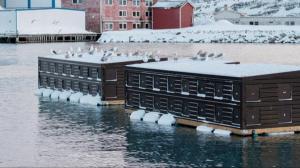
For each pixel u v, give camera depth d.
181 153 25.98
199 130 29.89
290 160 24.72
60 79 40.97
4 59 70.12
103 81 37.19
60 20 115.31
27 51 83.69
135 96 33.94
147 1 121.62
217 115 29.28
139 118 32.91
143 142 27.94
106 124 31.89
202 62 34.44
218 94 29.12
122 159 25.19
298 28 108.06
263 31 106.25
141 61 37.41
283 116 28.66
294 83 28.67
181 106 31.17
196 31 110.19
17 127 31.39
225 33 107.69
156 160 25.00
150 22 121.88
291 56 69.56
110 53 40.94
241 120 28.16
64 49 84.88
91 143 27.91
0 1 122.31
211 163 24.52
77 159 25.25
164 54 73.06
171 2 120.94
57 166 24.31
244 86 27.91
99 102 37.31
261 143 27.28
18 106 37.44
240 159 24.97
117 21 119.25
